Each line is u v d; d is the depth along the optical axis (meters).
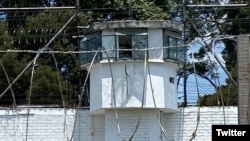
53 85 53.50
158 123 41.75
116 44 41.81
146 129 41.59
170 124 42.75
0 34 55.81
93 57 41.66
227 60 56.34
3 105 50.56
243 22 58.00
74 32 53.91
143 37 41.91
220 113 42.50
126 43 41.84
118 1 59.22
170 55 42.22
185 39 45.16
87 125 42.94
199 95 42.03
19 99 53.16
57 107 44.38
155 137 41.59
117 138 41.62
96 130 42.81
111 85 41.69
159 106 41.56
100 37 42.16
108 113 41.94
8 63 54.44
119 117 41.81
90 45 42.62
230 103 46.62
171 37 42.47
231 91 46.56
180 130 42.62
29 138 42.81
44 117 42.97
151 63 41.75
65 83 53.91
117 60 41.66
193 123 42.62
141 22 41.81
